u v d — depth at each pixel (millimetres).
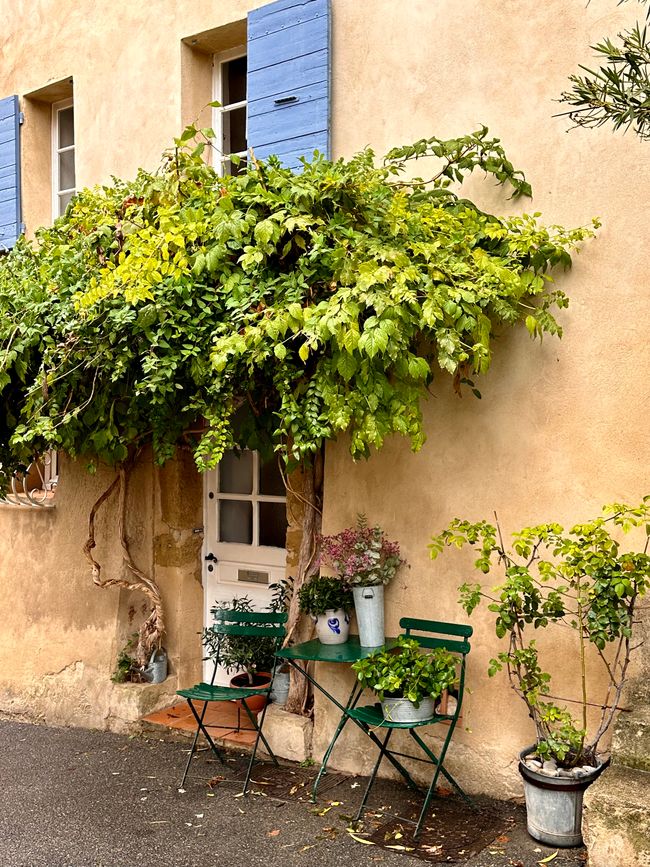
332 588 4812
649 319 4082
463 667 4352
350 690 4926
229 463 6223
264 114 5375
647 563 3705
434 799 4504
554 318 4348
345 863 3861
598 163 4258
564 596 4285
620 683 3869
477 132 4352
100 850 4121
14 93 7125
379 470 4906
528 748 4156
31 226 7117
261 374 4637
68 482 6492
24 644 6711
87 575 6336
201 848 4090
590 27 4297
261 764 5145
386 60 4973
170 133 6051
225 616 5336
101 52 6484
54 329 4941
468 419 4617
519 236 4223
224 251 4332
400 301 3803
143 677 6086
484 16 4633
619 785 3549
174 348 4578
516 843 3941
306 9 5188
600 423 4215
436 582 4699
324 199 4262
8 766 5406
